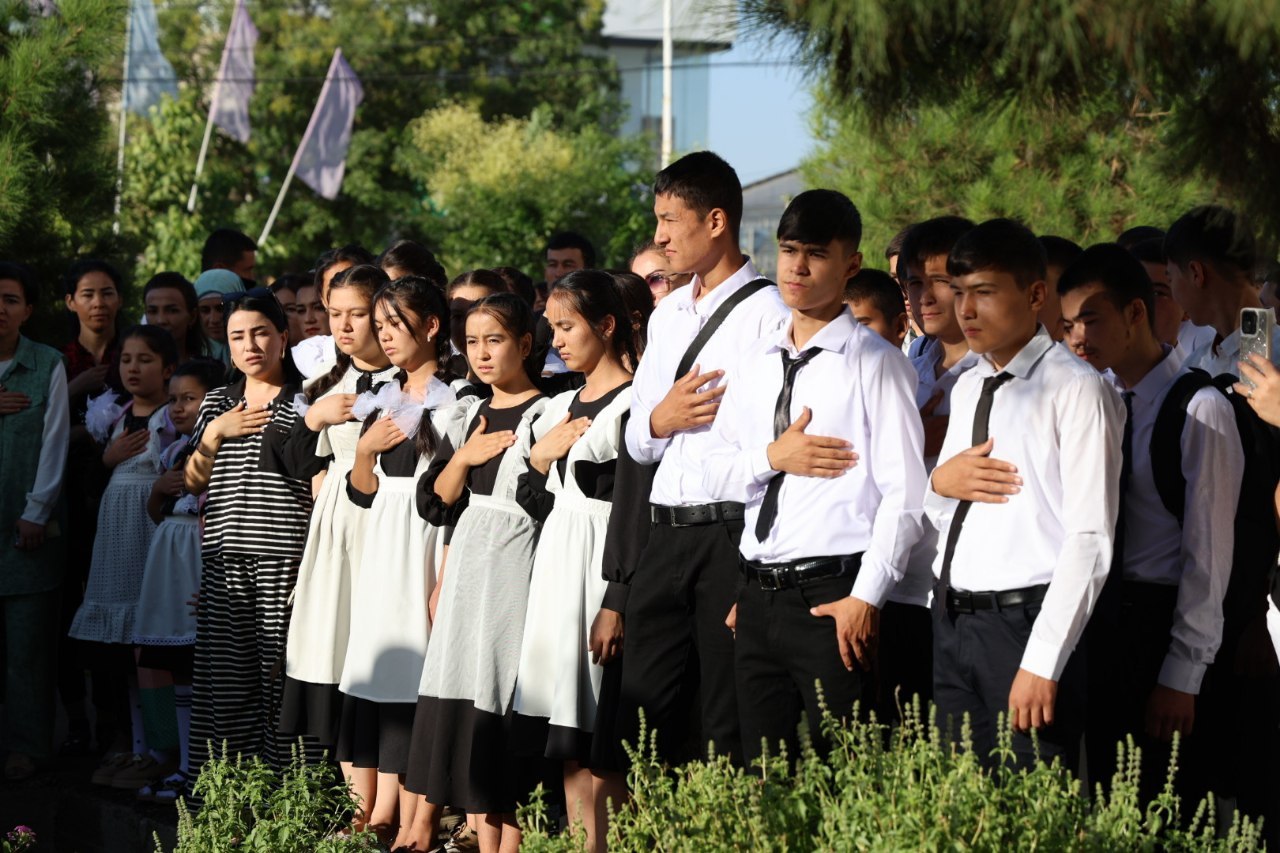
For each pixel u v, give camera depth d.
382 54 34.09
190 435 6.23
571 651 4.51
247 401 5.78
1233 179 2.93
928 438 4.32
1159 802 3.17
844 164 9.80
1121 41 2.60
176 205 22.36
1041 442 3.47
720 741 4.13
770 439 3.90
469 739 4.71
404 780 5.06
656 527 4.23
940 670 3.63
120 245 8.73
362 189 31.80
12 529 6.52
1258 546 3.79
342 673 5.22
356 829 4.73
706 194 4.18
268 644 5.50
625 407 4.50
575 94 32.41
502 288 5.95
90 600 6.31
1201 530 3.70
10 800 6.27
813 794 3.16
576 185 26.23
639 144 27.69
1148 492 3.84
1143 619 3.84
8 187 7.73
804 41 2.94
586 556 4.55
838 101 3.04
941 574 3.60
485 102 33.66
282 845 4.18
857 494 3.77
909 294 4.60
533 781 4.70
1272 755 3.83
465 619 4.75
